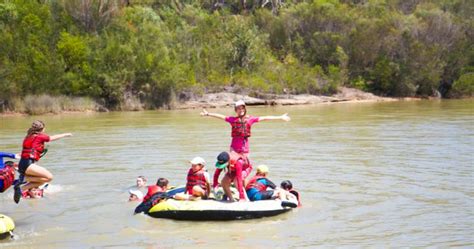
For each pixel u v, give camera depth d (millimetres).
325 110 41156
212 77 51375
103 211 11391
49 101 39875
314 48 63219
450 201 11859
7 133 26062
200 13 68375
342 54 61531
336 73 58281
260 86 52188
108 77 42906
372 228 10008
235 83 52438
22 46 41906
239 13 77312
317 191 12867
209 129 26641
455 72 63875
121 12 52062
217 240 9453
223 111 41594
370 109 42000
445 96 63250
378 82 61312
